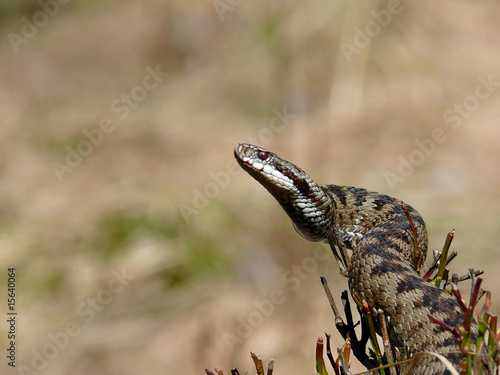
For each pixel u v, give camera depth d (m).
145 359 14.61
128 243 17.64
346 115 19.36
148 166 20.23
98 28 28.19
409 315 6.73
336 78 20.47
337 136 18.72
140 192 19.14
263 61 22.28
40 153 22.45
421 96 20.00
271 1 23.77
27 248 18.11
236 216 17.31
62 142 22.58
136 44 26.34
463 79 20.73
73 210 19.25
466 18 23.45
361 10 22.05
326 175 17.44
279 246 15.78
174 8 26.69
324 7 22.64
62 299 16.59
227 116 21.45
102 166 20.78
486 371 5.08
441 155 18.11
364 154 18.20
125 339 15.26
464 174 17.41
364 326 5.89
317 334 13.50
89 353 15.08
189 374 13.55
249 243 16.47
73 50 27.48
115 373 14.25
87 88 25.41
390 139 18.47
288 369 13.01
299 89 20.62
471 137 18.80
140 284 16.62
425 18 22.69
